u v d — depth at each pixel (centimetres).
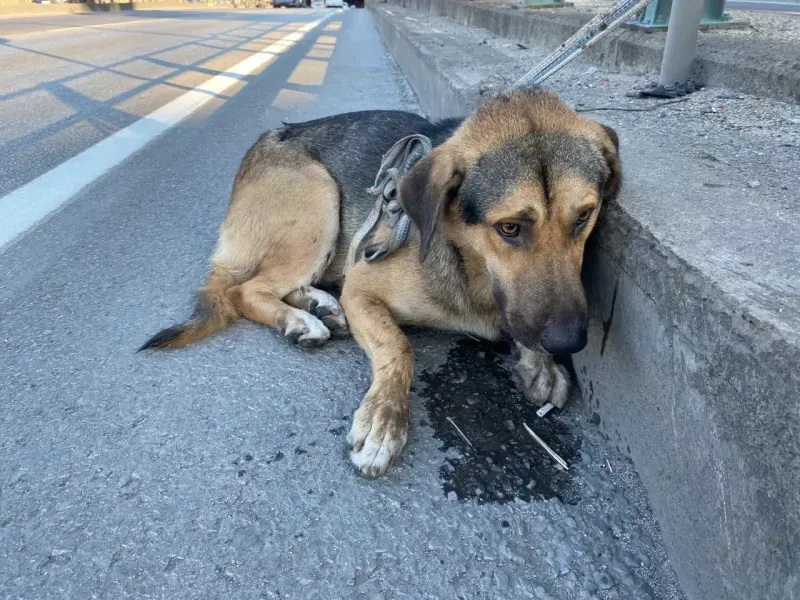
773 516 34
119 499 53
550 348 56
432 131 84
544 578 46
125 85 247
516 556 48
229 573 47
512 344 77
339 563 48
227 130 175
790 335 34
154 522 51
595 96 116
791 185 63
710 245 47
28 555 48
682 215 54
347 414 64
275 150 93
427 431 61
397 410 60
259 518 51
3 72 277
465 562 48
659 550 49
